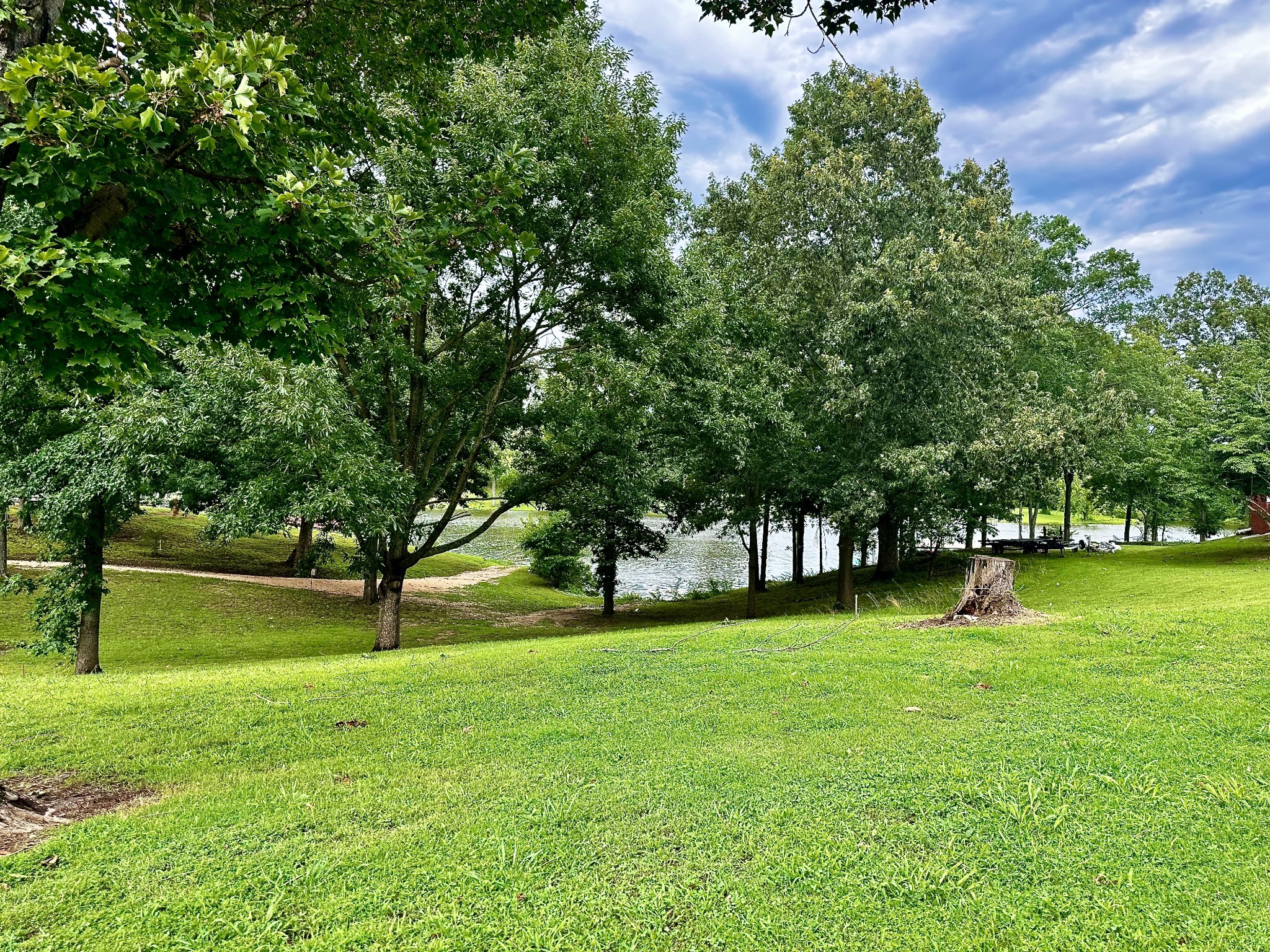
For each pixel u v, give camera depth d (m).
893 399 17.91
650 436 17.41
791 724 5.68
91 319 3.68
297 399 11.12
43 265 3.52
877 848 3.62
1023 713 5.74
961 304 17.14
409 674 8.35
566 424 14.91
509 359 15.12
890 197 19.19
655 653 9.30
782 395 17.98
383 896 3.27
